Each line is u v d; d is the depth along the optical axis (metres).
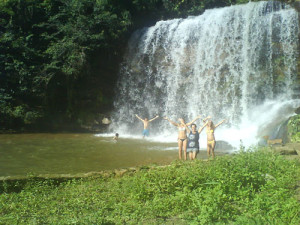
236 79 20.80
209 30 22.73
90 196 6.61
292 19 19.47
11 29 24.41
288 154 10.41
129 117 24.58
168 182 6.80
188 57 23.20
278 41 19.83
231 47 21.47
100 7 25.08
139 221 5.41
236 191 6.23
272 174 7.38
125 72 25.58
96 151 14.11
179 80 23.11
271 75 19.77
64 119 23.91
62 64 23.88
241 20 21.53
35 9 25.17
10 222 5.37
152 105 23.92
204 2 30.08
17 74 23.11
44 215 5.70
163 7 29.53
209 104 21.44
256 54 20.36
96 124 23.84
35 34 25.30
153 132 22.95
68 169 10.59
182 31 23.97
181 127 11.33
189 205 5.83
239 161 7.97
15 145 15.87
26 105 23.05
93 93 24.91
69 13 25.17
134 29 27.20
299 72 18.97
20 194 6.85
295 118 14.01
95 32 24.77
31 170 10.44
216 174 6.92
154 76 24.31
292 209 5.20
